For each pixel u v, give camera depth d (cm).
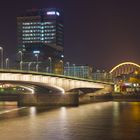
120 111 7931
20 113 7119
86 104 11625
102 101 14725
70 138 3684
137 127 4666
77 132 4141
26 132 4128
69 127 4653
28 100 10375
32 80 14450
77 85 19462
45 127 4634
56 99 10406
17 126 4747
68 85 18050
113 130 4350
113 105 10919
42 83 15275
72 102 10412
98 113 7238
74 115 6688
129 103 12638
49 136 3809
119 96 17638
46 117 6191
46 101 10394
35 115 6612
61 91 17412
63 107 9512
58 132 4131
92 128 4534
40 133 4038
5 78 12788
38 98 10369
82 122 5334
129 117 6284
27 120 5631
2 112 7444
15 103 12031
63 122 5322
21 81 13875
